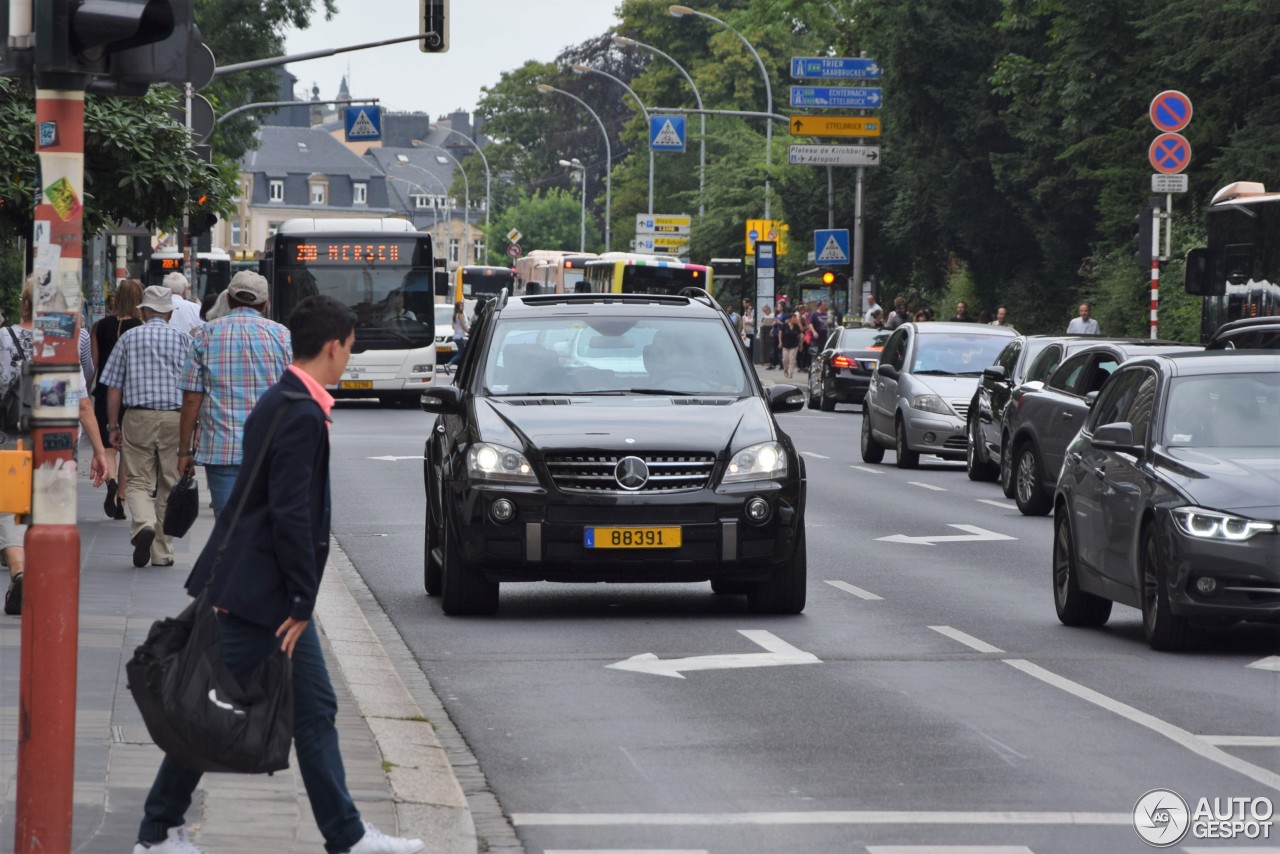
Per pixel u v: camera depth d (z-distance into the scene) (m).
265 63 85.19
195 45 15.50
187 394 30.42
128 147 56.97
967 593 36.34
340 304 16.06
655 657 28.55
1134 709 24.41
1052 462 50.84
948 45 128.88
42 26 14.68
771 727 23.31
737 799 19.58
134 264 119.12
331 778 16.12
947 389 67.62
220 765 14.83
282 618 15.47
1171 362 32.00
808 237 164.62
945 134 134.38
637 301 36.59
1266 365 31.72
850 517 51.28
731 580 33.16
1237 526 28.11
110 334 44.06
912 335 70.94
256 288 30.59
